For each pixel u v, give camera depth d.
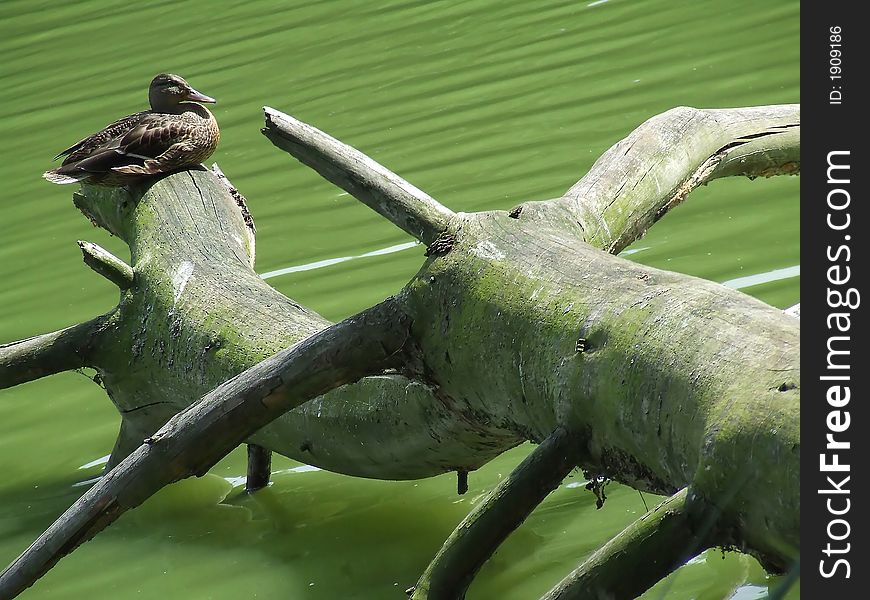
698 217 13.53
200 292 9.52
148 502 10.35
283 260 14.28
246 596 8.78
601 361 6.20
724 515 5.44
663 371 5.85
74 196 12.32
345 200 15.70
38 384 12.79
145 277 10.01
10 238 16.45
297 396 7.12
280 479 10.44
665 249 12.92
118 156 11.28
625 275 6.60
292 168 16.95
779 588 5.50
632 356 6.02
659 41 18.89
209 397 7.09
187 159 11.52
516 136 16.42
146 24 24.91
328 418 8.43
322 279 13.62
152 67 22.25
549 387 6.55
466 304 7.11
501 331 6.89
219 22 24.05
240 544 9.52
